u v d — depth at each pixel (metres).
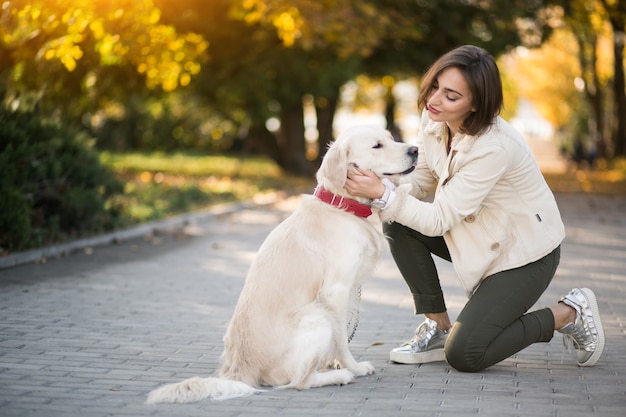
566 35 34.00
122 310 6.08
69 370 4.47
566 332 4.54
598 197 17.27
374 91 32.16
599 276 7.87
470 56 4.18
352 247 4.19
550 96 38.50
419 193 4.87
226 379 4.05
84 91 14.62
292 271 4.12
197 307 6.26
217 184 18.12
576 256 9.17
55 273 7.57
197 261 8.59
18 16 8.20
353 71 19.19
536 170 4.41
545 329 4.43
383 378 4.34
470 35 18.78
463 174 4.31
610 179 23.08
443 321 4.75
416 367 4.59
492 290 4.38
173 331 5.45
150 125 30.67
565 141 44.47
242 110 21.33
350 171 4.29
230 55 18.80
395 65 19.89
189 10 16.42
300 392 4.05
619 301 6.58
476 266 4.44
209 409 3.79
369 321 5.87
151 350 4.95
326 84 19.22
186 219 12.11
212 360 4.75
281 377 4.11
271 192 17.50
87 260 8.40
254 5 13.10
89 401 3.91
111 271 7.80
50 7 8.42
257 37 17.59
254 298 4.13
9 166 8.37
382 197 4.25
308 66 18.88
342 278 4.17
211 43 18.47
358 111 36.03
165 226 11.35
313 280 4.14
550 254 4.47
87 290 6.82
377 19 15.23
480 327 4.34
